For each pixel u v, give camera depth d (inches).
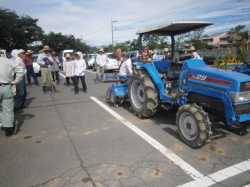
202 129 133.2
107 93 267.6
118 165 125.1
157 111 210.8
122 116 215.5
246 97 129.9
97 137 165.2
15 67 164.4
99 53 447.5
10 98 165.0
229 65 199.3
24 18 1956.2
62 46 2068.2
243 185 105.4
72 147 149.3
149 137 162.9
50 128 186.9
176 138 160.2
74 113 230.1
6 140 164.1
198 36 867.4
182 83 162.2
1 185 109.8
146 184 107.7
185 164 124.6
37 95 328.8
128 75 253.3
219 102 137.9
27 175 117.8
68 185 108.3
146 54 219.8
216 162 126.1
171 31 216.8
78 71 330.0
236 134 165.2
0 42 1573.6
